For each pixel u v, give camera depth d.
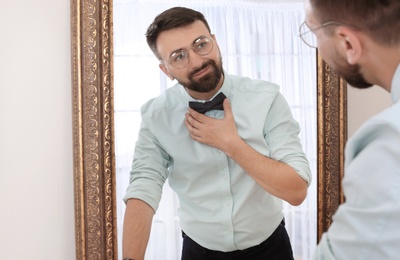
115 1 1.63
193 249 1.57
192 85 1.38
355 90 1.84
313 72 1.73
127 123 1.64
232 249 1.52
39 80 1.69
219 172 1.46
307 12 0.77
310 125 1.74
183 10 1.38
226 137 1.35
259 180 1.33
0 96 1.68
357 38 0.72
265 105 1.44
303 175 1.33
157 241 1.65
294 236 1.75
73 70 1.63
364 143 0.69
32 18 1.68
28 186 1.71
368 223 0.63
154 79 1.63
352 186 0.65
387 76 0.72
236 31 1.67
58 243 1.73
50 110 1.70
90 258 1.66
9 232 1.71
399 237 0.60
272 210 1.53
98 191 1.65
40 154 1.71
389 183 0.61
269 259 1.56
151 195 1.44
